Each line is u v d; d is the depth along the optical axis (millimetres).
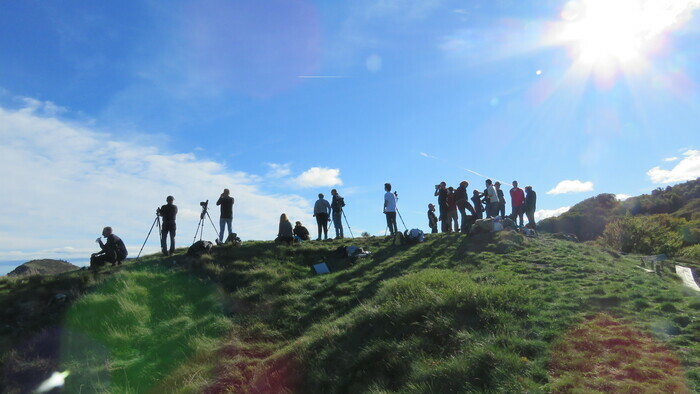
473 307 8102
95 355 9703
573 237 18547
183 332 10383
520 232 16844
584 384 5578
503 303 8070
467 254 13797
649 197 62906
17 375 8984
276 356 8852
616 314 7871
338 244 17516
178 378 8680
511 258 13078
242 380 8336
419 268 13055
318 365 8023
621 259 15000
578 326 7305
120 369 9180
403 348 7461
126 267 14633
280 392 7727
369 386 6895
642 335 6883
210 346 9641
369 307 9531
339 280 13203
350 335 8680
